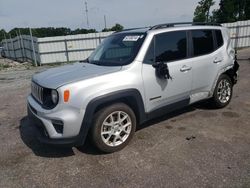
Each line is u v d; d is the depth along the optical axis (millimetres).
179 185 2949
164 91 4133
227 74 5406
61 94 3270
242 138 4031
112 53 4301
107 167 3393
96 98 3391
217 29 5102
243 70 9828
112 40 4621
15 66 21609
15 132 4738
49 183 3125
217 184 2934
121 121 3750
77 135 3396
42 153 3867
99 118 3523
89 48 22469
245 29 23125
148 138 4160
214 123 4660
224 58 5102
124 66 3779
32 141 4309
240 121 4711
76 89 3312
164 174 3174
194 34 4641
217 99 5172
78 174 3275
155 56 4043
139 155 3652
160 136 4215
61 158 3688
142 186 2969
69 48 22297
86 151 3842
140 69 3820
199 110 5340
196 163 3373
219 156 3516
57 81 3463
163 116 5078
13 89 9062
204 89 4859
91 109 3379
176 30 4383
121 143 3793
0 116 5758
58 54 22312
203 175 3109
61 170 3385
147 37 4023
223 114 5082
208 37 4891
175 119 4914
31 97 4062
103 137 3629
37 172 3371
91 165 3463
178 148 3797
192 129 4438
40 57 22031
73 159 3641
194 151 3686
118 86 3562
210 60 4801
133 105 3893
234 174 3100
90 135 3586
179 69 4273
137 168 3334
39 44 21766
